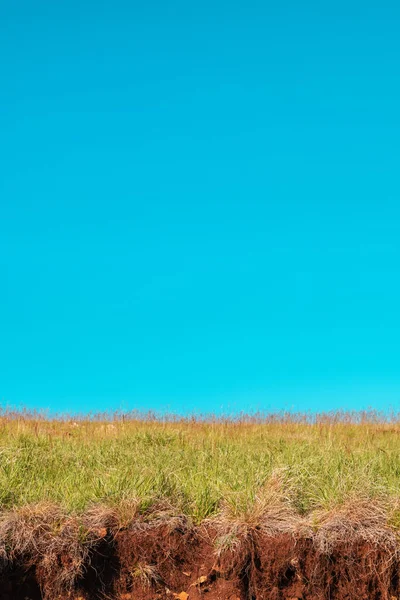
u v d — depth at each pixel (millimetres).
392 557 6984
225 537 6930
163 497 7457
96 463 9453
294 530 7027
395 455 10039
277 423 16438
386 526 7148
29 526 6785
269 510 7219
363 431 14633
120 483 7605
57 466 9234
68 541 6715
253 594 6895
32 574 6641
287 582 6961
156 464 9008
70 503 7152
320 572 6945
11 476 8180
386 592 6941
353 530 7074
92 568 6793
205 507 7332
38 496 7395
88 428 14234
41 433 12430
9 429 12984
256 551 6945
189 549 7059
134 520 7098
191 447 11047
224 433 13570
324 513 7238
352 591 6953
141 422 15734
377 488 7707
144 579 6840
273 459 9578
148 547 6977
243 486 7730
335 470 8609
